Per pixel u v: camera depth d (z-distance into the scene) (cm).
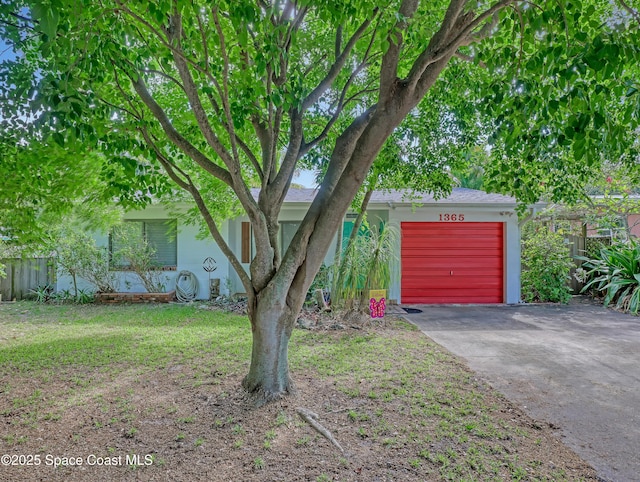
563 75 267
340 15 314
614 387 425
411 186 793
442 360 513
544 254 1041
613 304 981
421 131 645
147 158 444
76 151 401
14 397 392
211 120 472
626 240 1082
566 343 610
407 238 1053
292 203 1041
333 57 527
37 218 547
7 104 341
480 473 266
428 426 331
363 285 777
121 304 986
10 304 993
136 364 490
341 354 532
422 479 259
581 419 349
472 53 509
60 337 632
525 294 1063
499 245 1055
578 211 1123
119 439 311
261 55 300
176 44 340
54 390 409
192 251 1065
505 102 360
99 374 456
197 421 338
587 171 645
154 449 296
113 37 336
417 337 645
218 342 593
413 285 1050
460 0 323
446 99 596
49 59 349
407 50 464
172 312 870
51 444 304
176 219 910
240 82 376
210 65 372
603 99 278
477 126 630
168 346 571
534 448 299
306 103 411
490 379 445
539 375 461
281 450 293
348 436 313
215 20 296
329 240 381
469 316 849
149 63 464
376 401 379
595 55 254
